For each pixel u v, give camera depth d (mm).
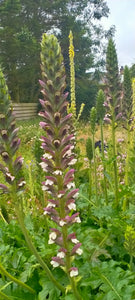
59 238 2471
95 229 4078
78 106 38812
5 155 2475
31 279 3484
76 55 42000
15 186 2605
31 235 4195
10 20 40188
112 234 3963
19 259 3717
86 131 20047
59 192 2338
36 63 40500
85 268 3346
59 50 2258
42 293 3102
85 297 3012
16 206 2672
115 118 4141
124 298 2877
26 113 38906
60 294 3328
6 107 2432
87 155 5020
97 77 42844
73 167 5129
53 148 2332
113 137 4219
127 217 4109
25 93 43500
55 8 43719
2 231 4387
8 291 3336
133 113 4582
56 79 2248
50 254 3586
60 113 2301
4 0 41250
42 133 3844
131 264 3309
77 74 43438
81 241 3736
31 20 44094
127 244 3240
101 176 7086
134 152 4586
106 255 3609
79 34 42969
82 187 5020
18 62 40281
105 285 3029
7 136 2457
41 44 2268
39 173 3936
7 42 37750
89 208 4848
